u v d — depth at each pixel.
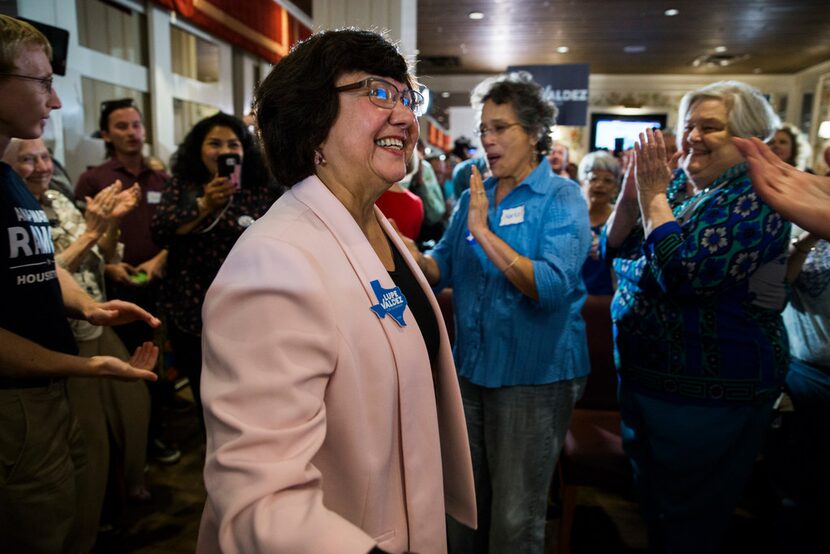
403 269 0.94
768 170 0.85
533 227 1.48
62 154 3.55
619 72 11.01
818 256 1.55
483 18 7.31
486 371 1.49
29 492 1.21
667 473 1.49
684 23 7.43
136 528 2.11
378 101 0.78
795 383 1.68
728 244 1.29
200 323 2.03
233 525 0.55
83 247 1.74
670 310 1.43
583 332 1.56
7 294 1.15
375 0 3.26
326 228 0.74
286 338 0.62
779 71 10.62
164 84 4.65
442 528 0.80
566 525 1.88
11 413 1.18
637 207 1.62
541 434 1.50
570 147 11.59
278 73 0.80
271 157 0.83
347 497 0.70
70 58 3.61
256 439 0.57
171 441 2.86
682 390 1.42
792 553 1.71
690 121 1.41
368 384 0.71
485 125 1.52
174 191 2.08
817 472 1.61
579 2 6.61
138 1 4.32
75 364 1.16
